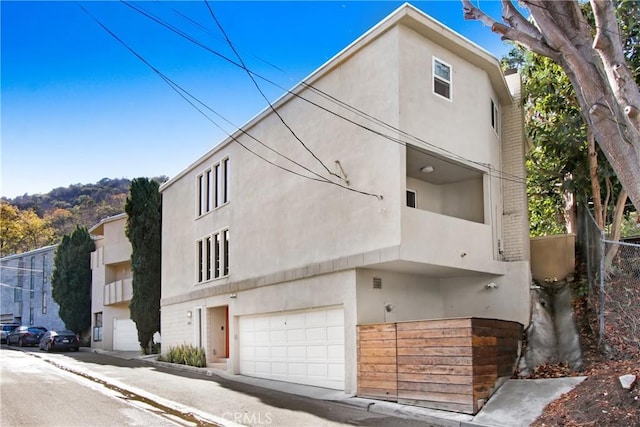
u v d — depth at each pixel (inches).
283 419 426.6
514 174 663.8
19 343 1418.6
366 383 504.1
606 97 358.3
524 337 537.6
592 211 714.8
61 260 1445.6
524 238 639.1
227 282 778.8
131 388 594.9
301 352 620.1
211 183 866.8
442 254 539.5
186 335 893.2
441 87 574.6
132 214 1099.9
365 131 555.2
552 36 365.1
